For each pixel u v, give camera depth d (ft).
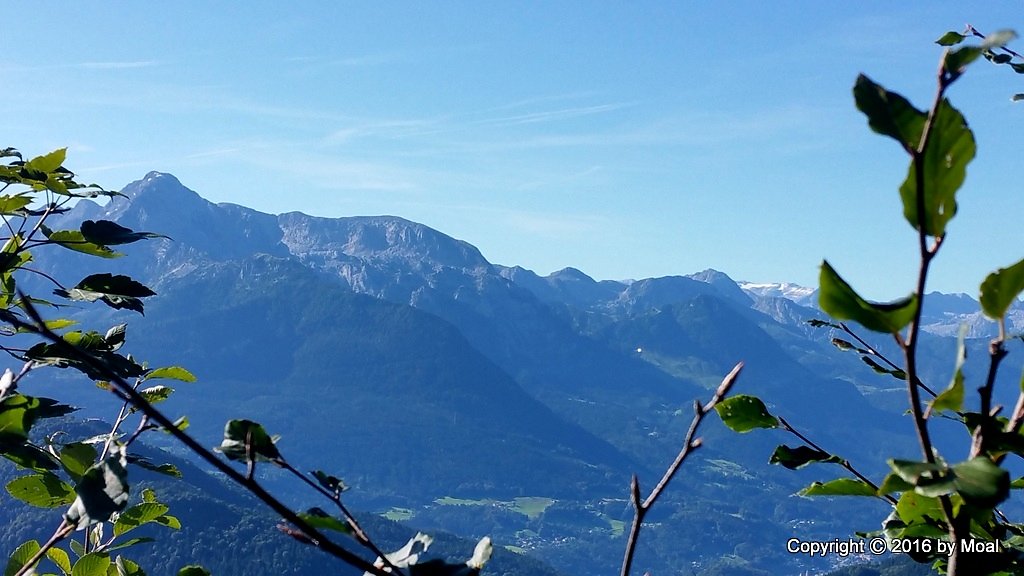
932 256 4.75
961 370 5.08
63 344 6.33
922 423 4.92
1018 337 5.19
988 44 4.53
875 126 4.77
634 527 5.79
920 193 4.66
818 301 4.94
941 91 4.65
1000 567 5.79
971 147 4.68
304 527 5.63
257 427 5.82
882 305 4.80
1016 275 5.05
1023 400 5.59
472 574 6.03
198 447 5.78
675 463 5.76
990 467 4.65
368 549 5.91
